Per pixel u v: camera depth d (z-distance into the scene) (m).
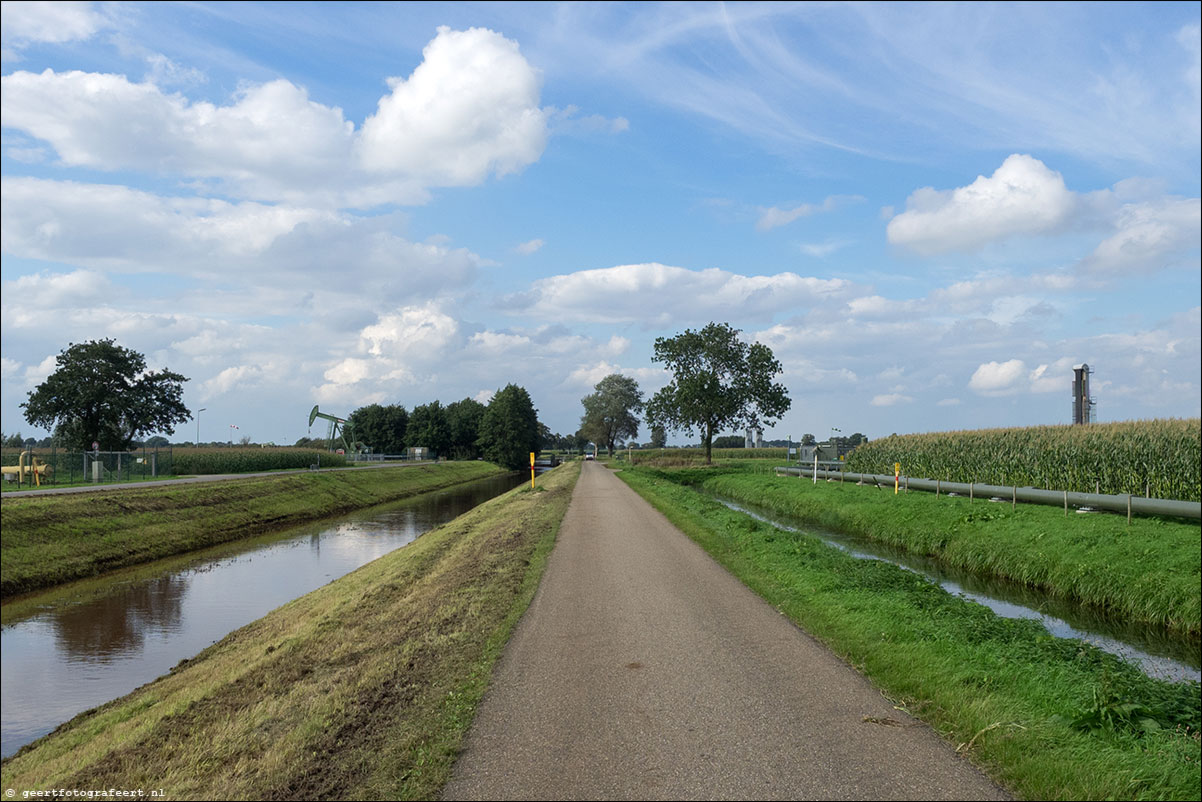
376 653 8.42
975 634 8.27
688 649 7.61
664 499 27.36
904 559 18.61
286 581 20.53
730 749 5.05
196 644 13.73
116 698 10.48
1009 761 4.82
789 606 9.49
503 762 4.88
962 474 27.83
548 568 12.73
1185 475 19.33
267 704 7.09
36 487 34.25
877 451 36.09
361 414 111.25
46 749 8.24
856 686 6.42
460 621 9.12
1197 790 4.45
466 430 113.75
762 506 32.72
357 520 37.25
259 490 38.88
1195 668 9.93
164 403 60.47
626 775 4.65
